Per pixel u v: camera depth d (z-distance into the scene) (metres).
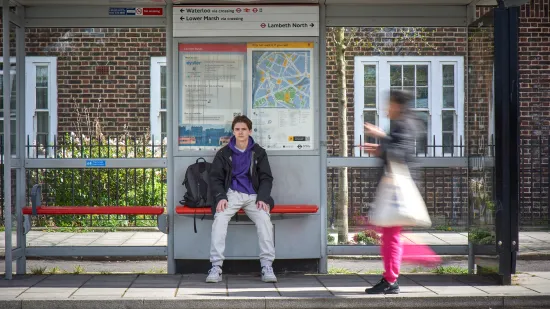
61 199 12.64
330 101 13.01
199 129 8.37
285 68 8.39
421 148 12.97
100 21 8.48
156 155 14.18
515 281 7.91
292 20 8.35
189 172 8.12
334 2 8.39
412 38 13.17
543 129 14.47
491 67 7.68
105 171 12.77
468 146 8.55
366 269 10.27
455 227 12.59
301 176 8.38
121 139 14.23
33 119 14.64
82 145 13.01
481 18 8.02
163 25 8.46
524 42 14.60
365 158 8.45
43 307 6.74
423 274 8.48
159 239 12.17
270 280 7.80
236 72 8.38
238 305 6.80
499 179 7.58
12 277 8.12
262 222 7.85
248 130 7.93
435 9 8.51
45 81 14.63
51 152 13.64
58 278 8.08
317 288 7.45
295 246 8.37
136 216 13.13
